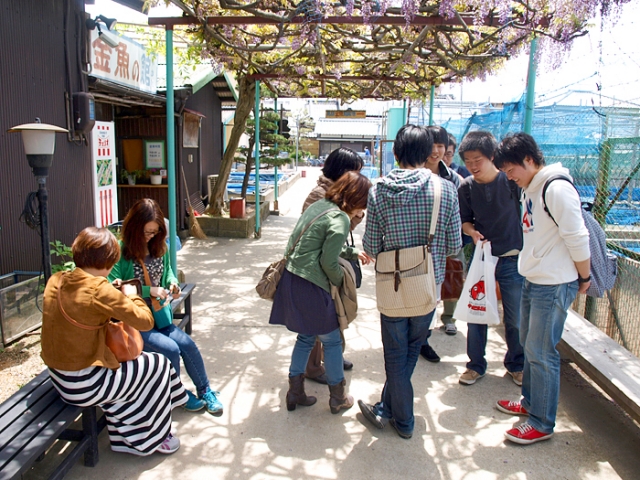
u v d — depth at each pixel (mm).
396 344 2873
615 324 3959
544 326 2789
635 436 3070
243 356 4105
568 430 3119
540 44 4707
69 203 5395
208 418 3184
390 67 7113
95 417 2646
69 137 5320
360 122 43906
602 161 4199
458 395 3533
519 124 5605
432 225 2750
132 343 2566
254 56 7688
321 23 4422
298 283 2969
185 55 8266
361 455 2838
